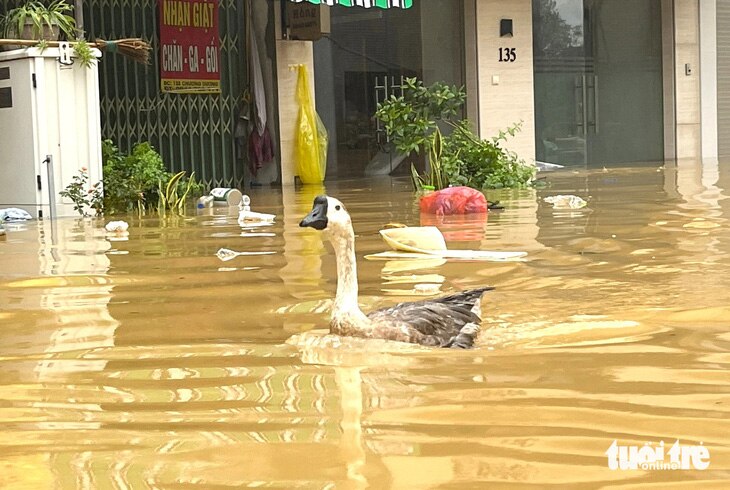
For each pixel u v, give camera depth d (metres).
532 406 3.88
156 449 3.47
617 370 4.44
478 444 3.43
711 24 25.73
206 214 13.77
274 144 20.23
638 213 11.51
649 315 5.66
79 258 9.06
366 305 6.35
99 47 15.05
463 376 4.38
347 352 4.90
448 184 17.02
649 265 7.50
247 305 6.38
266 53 20.11
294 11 19.86
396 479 3.11
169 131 19.27
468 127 19.02
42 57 14.34
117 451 3.46
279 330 5.55
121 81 18.72
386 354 4.84
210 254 9.06
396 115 17.73
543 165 22.97
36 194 14.38
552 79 23.64
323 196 5.21
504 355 4.78
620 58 24.67
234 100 19.91
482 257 8.31
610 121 24.55
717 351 4.76
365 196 16.12
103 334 5.60
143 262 8.65
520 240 9.40
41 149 14.37
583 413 3.77
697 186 15.52
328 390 4.20
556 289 6.61
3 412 4.00
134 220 13.18
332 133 21.02
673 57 25.31
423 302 5.49
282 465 3.26
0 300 6.85
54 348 5.26
